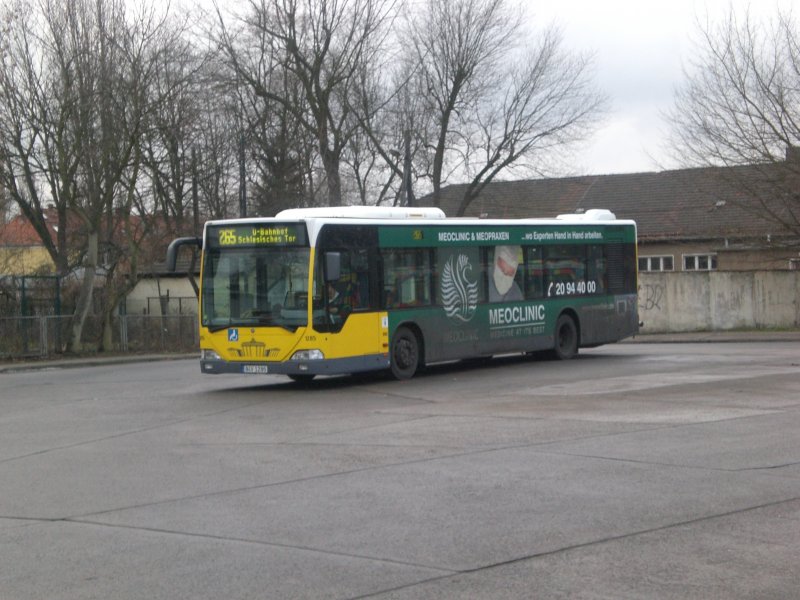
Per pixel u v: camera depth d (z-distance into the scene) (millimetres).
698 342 35781
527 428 13656
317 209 20969
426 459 11453
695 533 7918
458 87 48812
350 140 46969
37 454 12844
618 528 8109
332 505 9188
